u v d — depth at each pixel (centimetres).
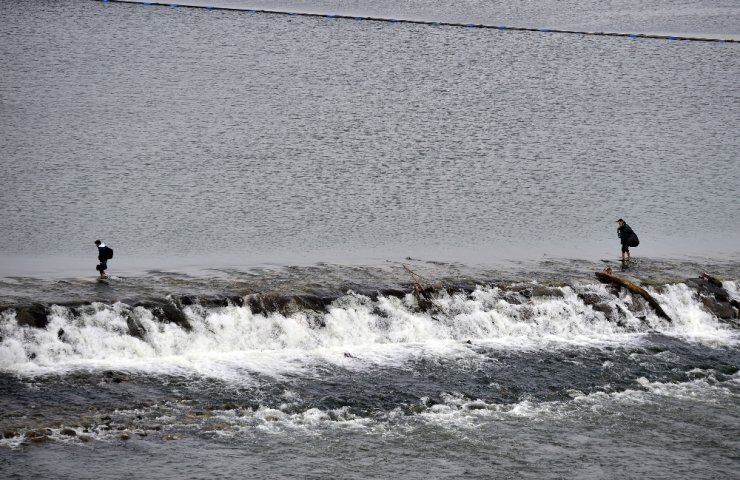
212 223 11988
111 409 7419
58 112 15900
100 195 12681
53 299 8756
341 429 7462
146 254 10750
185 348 8588
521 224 12606
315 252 11144
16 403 7369
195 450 6975
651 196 13900
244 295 9175
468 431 7575
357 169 14388
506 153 15400
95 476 6525
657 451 7425
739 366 9106
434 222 12506
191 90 17650
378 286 9812
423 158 15000
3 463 6569
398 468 6969
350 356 8775
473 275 10444
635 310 10019
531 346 9294
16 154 13912
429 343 9212
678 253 11781
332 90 18300
